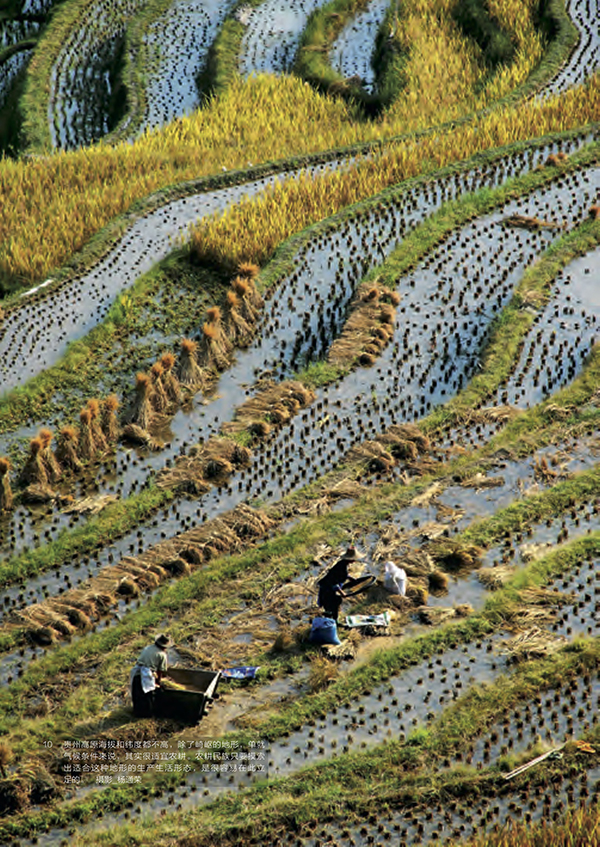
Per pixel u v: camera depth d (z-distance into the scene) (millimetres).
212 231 60844
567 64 89688
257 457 44656
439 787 27359
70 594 36812
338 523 39812
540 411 45656
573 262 57469
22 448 45594
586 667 31125
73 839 27109
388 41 99375
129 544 40062
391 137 78375
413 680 31625
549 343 50406
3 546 39906
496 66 94438
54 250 61500
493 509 40094
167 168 75125
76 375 50562
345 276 58000
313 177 71562
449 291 55375
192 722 30766
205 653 33594
